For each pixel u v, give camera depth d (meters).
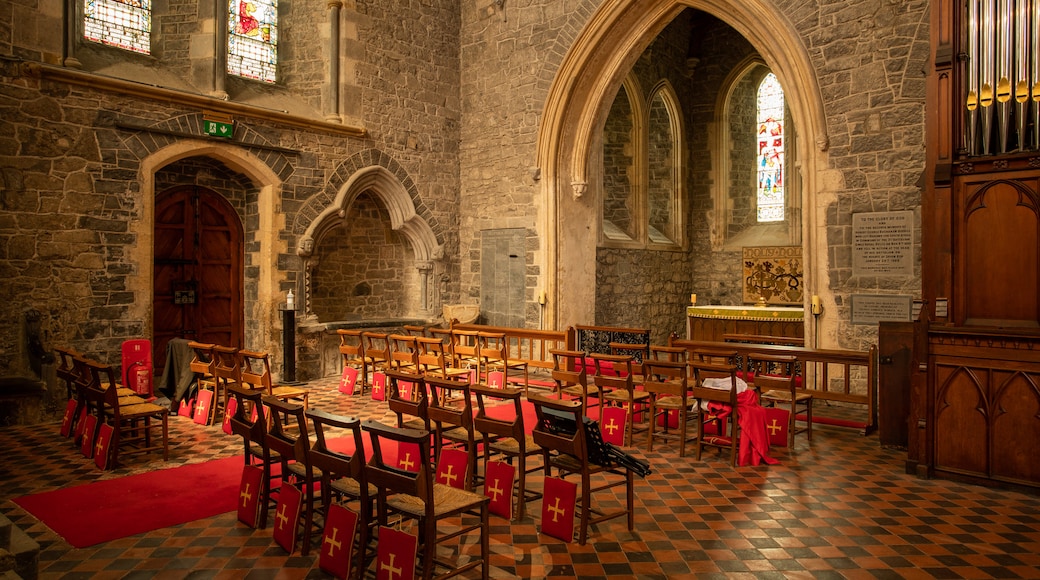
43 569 3.90
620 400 6.79
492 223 12.98
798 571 3.88
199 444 6.69
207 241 11.04
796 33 9.04
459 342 11.36
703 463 6.09
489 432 4.79
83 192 8.84
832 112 8.75
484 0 13.12
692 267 16.73
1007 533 4.44
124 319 9.22
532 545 4.25
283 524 4.20
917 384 5.72
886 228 8.31
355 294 12.94
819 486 5.43
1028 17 5.32
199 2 10.12
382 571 3.53
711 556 4.09
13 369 8.30
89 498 5.12
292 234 11.16
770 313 11.81
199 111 9.93
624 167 15.43
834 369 8.75
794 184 15.14
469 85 13.45
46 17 8.52
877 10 8.35
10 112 8.23
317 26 11.83
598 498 5.13
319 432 3.95
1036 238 5.29
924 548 4.20
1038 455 5.16
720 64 16.36
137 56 9.94
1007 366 5.29
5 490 5.32
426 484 3.43
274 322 10.97
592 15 11.27
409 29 12.72
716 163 16.45
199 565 3.96
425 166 13.01
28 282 8.40
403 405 5.12
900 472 5.82
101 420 6.20
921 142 8.05
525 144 12.37
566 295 12.24
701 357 8.20
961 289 5.61
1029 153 5.28
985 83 5.48
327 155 11.55
